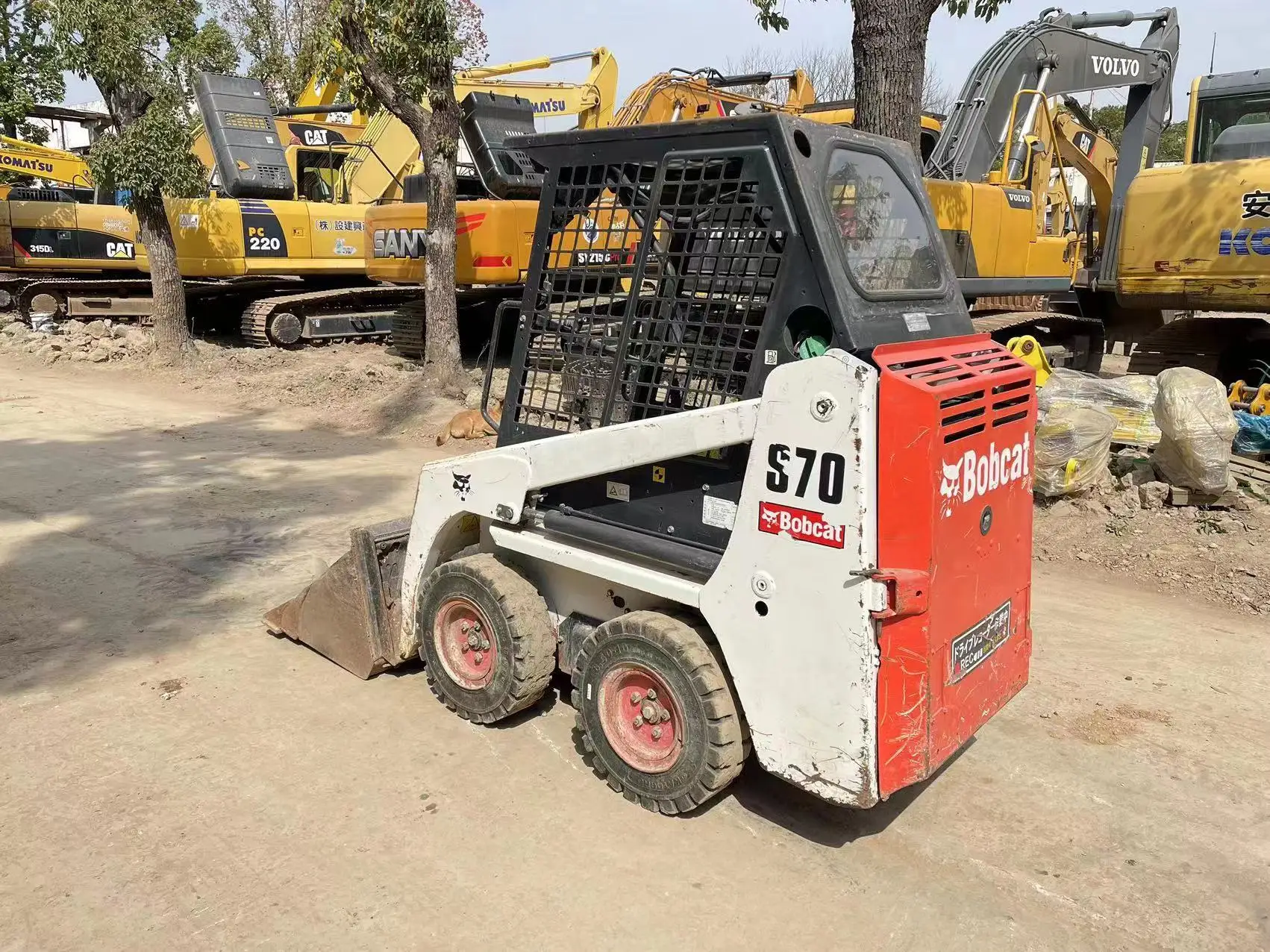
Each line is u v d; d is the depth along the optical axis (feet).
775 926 9.81
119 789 11.89
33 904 9.91
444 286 35.37
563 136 11.71
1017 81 33.45
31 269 52.80
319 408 36.09
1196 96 25.53
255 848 10.85
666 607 11.76
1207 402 20.85
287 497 24.63
